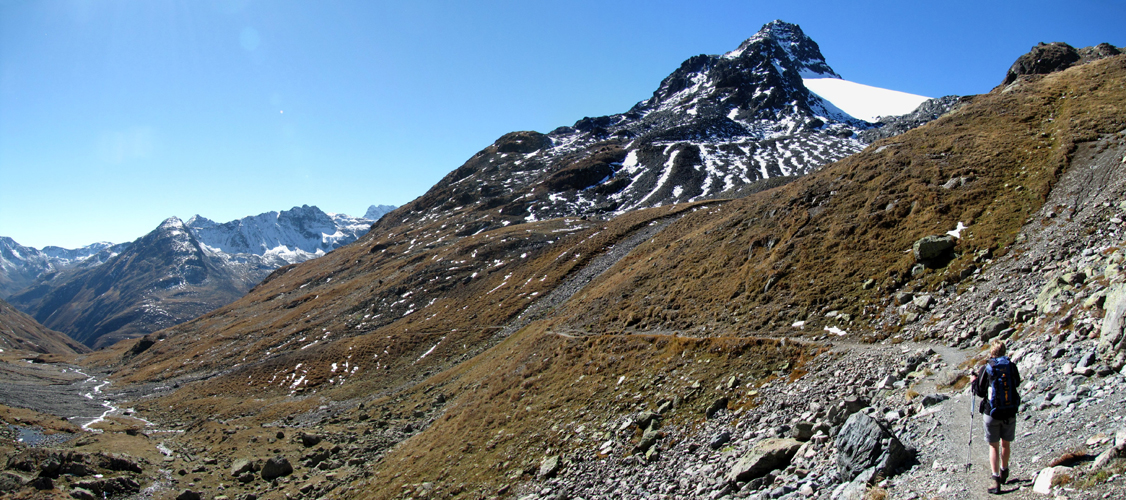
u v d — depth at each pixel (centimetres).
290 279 19600
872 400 1948
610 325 4619
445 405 5278
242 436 5553
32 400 9019
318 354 9338
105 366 15050
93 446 5125
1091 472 907
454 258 12938
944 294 2717
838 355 2552
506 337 7225
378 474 3684
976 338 2189
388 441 4691
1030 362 1703
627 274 6353
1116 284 1722
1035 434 1230
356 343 9331
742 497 1650
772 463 1750
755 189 14138
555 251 10831
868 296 3066
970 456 1228
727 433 2223
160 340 15812
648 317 4353
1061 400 1343
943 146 4506
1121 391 1218
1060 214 2836
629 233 10006
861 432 1458
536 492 2430
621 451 2502
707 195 15750
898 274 3080
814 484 1460
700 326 3728
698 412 2569
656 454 2327
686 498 1861
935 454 1317
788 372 2611
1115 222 2422
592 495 2203
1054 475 955
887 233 3597
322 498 3553
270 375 9044
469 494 2711
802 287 3512
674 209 11250
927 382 1909
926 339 2408
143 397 9706
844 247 3703
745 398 2497
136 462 4597
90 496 3831
